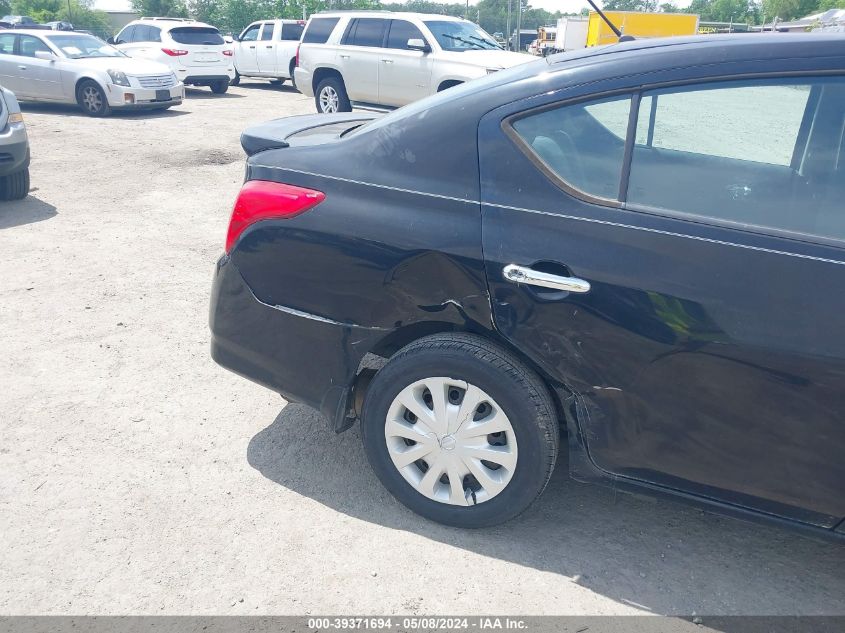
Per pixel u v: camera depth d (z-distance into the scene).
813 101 2.33
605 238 2.40
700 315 2.29
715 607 2.50
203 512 2.92
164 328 4.61
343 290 2.72
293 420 3.61
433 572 2.62
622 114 2.45
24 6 78.00
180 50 16.86
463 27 12.69
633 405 2.46
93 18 81.25
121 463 3.22
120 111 14.08
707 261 2.30
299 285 2.79
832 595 2.56
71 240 6.26
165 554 2.69
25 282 5.27
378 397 2.77
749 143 2.36
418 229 2.58
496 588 2.56
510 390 2.54
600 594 2.54
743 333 2.26
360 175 2.72
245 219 2.86
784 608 2.50
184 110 14.50
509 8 43.31
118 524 2.84
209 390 3.88
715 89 2.38
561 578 2.61
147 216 7.07
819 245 2.24
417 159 2.65
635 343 2.38
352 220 2.68
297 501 3.00
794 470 2.32
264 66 19.38
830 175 2.30
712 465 2.43
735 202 2.35
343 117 3.74
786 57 2.34
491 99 2.61
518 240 2.46
